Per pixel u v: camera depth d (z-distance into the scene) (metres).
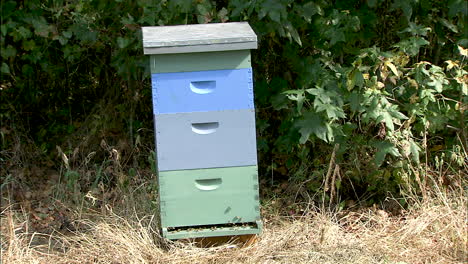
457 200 5.74
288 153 6.15
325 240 5.57
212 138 5.30
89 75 6.60
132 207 5.73
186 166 5.32
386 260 5.41
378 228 5.79
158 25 5.82
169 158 5.30
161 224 5.43
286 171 6.31
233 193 5.37
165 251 5.48
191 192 5.35
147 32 5.41
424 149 6.02
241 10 5.66
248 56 5.25
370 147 5.96
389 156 6.00
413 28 5.78
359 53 5.85
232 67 5.25
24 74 6.32
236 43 5.20
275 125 6.25
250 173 5.36
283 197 6.09
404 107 5.88
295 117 5.86
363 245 5.55
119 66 6.01
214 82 5.26
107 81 6.50
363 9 5.88
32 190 6.26
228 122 5.30
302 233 5.64
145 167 6.38
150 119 6.53
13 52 5.94
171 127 5.28
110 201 5.97
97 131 6.50
